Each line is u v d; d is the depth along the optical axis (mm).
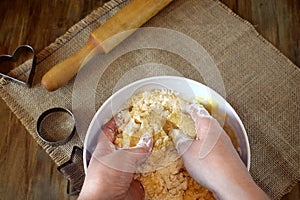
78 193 670
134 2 782
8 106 734
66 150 699
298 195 671
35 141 710
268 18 812
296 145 700
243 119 721
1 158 698
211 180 589
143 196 615
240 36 792
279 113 726
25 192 677
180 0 826
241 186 571
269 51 778
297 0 827
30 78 745
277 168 683
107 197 567
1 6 822
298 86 747
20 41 794
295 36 796
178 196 616
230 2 826
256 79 755
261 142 703
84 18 807
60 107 726
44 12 818
